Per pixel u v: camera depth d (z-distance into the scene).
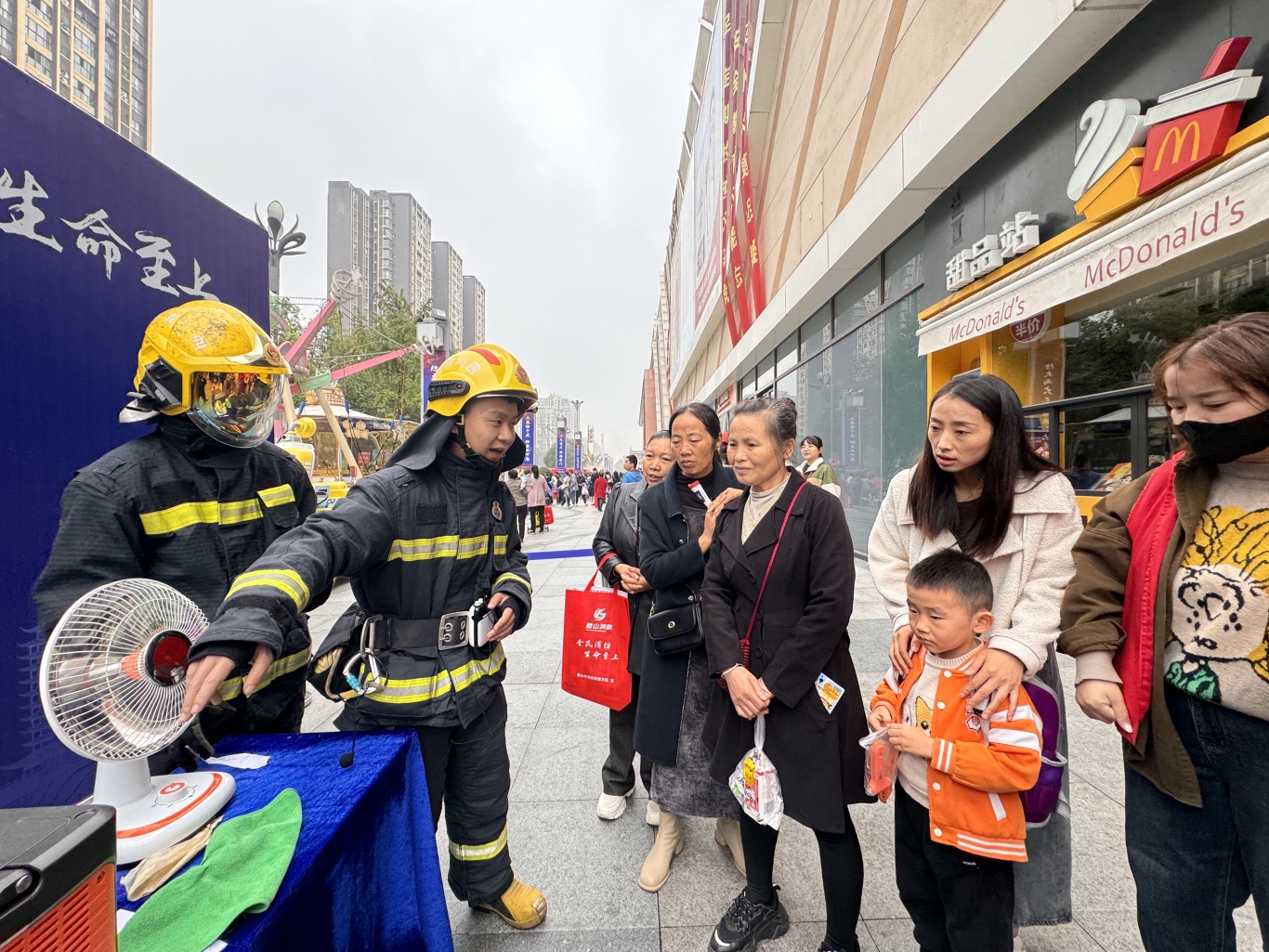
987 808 1.19
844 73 7.59
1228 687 0.96
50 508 1.95
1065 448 4.54
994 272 4.71
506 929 1.69
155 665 0.97
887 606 1.56
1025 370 4.96
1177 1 3.29
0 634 1.80
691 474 2.04
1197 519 1.03
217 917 0.74
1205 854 1.03
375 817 1.12
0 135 1.78
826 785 1.44
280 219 13.03
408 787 1.30
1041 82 4.15
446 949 1.31
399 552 1.40
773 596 1.55
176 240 2.46
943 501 1.47
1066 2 3.59
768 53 11.22
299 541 1.13
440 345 13.83
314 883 0.88
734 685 1.50
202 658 0.86
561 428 35.41
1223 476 1.03
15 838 0.55
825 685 1.48
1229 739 0.97
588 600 2.23
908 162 5.57
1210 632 0.98
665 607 1.93
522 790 2.46
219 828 0.94
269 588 0.98
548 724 3.11
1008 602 1.34
